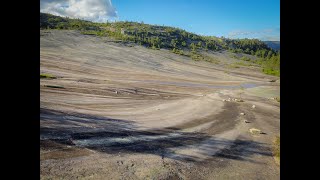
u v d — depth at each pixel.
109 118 14.07
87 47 74.94
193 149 9.91
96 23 182.88
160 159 8.27
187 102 25.28
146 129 12.48
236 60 130.50
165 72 60.19
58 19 159.50
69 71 40.72
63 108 14.64
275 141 12.41
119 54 73.12
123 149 8.73
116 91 27.56
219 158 9.18
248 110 22.94
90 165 6.93
